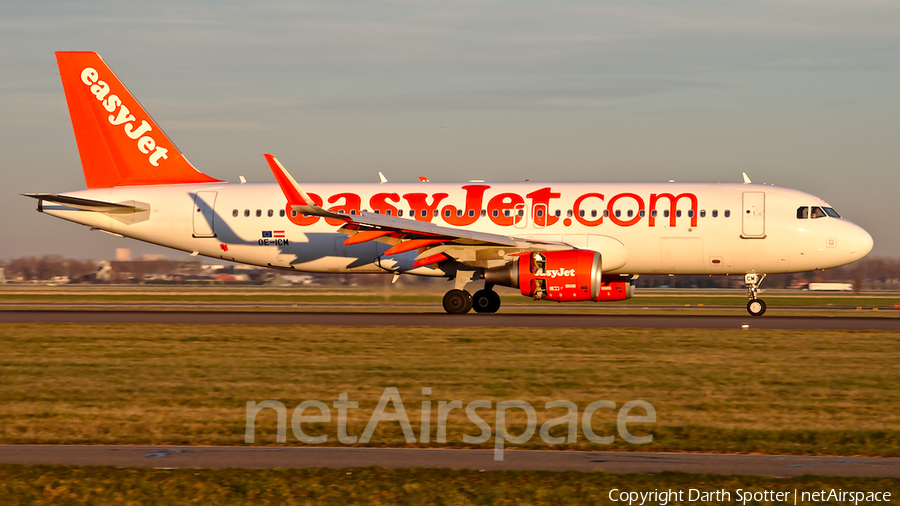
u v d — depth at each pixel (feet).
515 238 280.92
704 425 122.21
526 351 193.16
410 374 162.20
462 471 95.25
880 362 177.06
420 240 269.23
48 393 145.28
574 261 261.44
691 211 279.49
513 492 87.66
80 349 198.18
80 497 86.07
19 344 207.31
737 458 102.63
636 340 213.25
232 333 228.63
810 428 120.57
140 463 98.84
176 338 218.38
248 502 84.84
